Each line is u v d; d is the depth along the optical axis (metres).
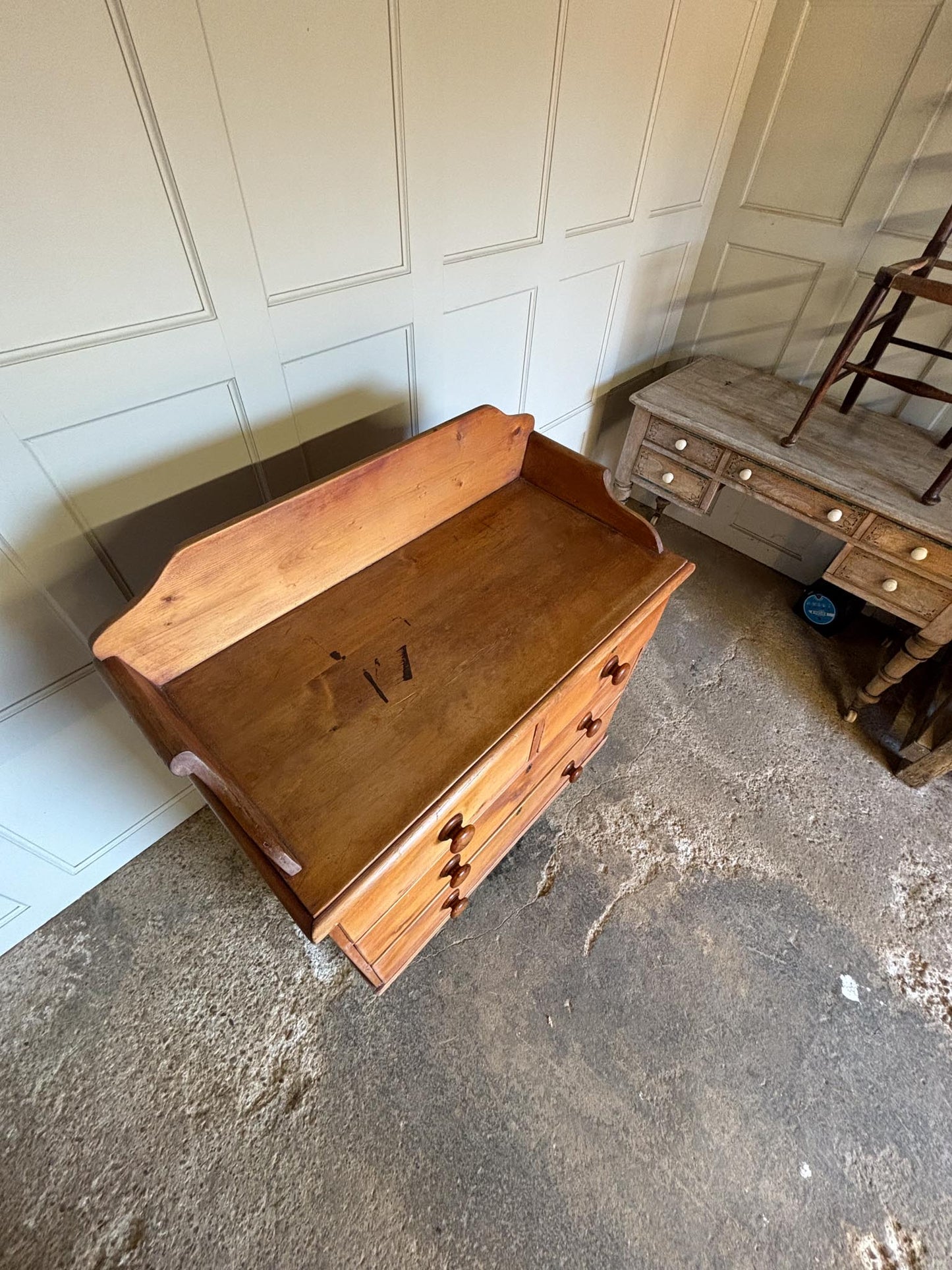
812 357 1.77
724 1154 1.04
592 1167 1.01
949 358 1.42
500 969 1.23
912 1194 1.01
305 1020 1.15
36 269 0.69
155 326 0.81
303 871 0.63
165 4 0.63
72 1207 0.95
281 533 0.83
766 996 1.21
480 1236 0.95
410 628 0.89
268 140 0.79
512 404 1.62
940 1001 1.22
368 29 0.81
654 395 1.69
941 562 1.33
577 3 1.04
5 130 0.60
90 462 0.84
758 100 1.56
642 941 1.28
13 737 0.97
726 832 1.47
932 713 1.61
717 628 1.99
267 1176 0.99
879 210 1.48
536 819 1.39
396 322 1.13
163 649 0.77
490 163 1.10
